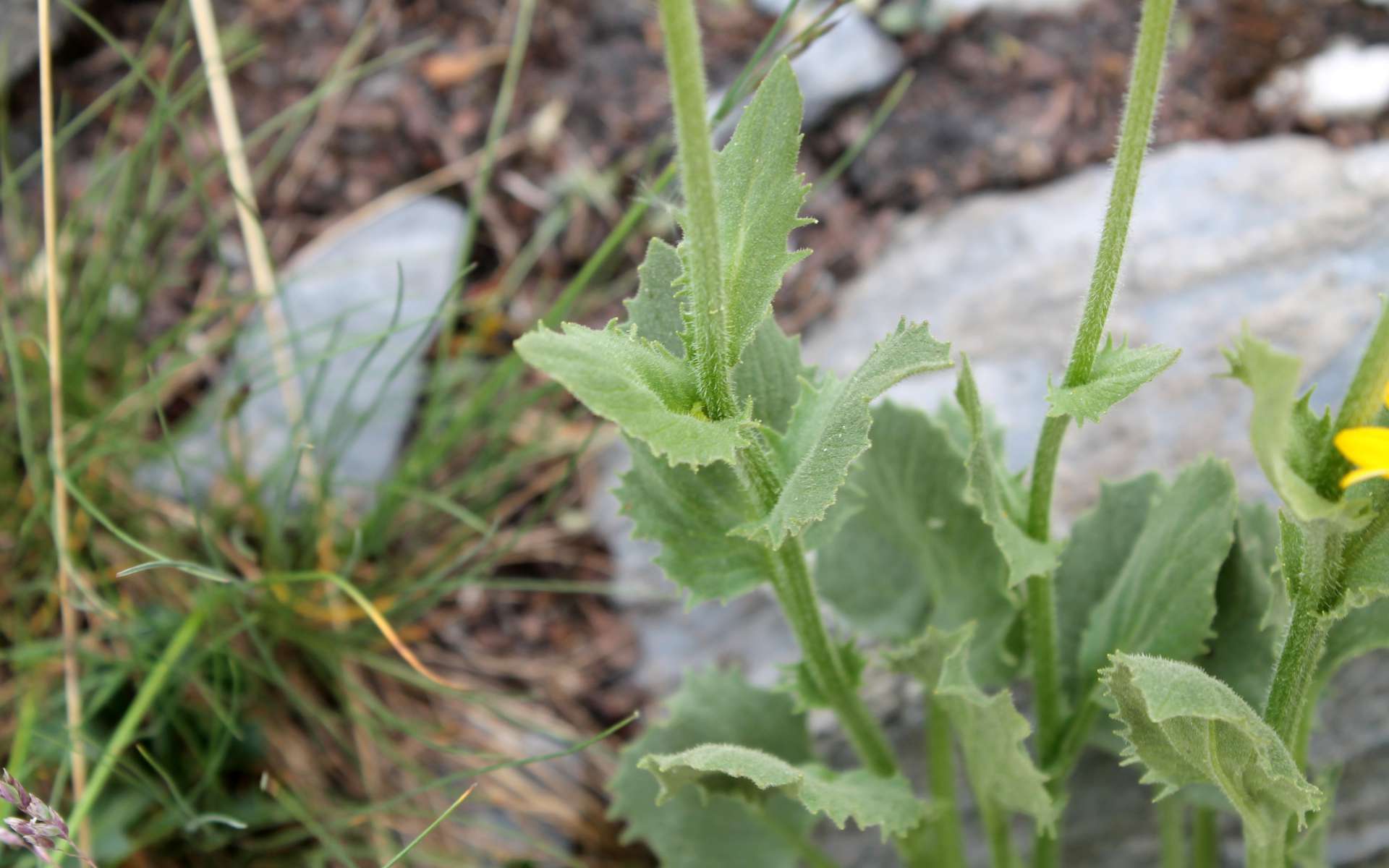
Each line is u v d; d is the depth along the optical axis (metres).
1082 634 0.28
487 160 0.37
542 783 0.36
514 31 0.46
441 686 0.31
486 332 0.41
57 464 0.31
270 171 0.44
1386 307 0.17
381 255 0.42
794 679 0.26
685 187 0.18
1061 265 0.39
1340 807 0.34
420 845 0.34
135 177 0.36
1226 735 0.21
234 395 0.33
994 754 0.25
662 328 0.24
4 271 0.40
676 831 0.30
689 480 0.24
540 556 0.39
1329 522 0.19
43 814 0.23
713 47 0.45
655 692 0.37
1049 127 0.44
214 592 0.33
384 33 0.46
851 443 0.20
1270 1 0.45
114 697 0.34
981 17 0.46
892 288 0.41
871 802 0.24
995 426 0.29
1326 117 0.43
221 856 0.34
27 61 0.44
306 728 0.36
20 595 0.35
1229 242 0.38
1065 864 0.35
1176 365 0.36
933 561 0.29
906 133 0.44
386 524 0.36
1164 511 0.26
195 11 0.37
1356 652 0.25
